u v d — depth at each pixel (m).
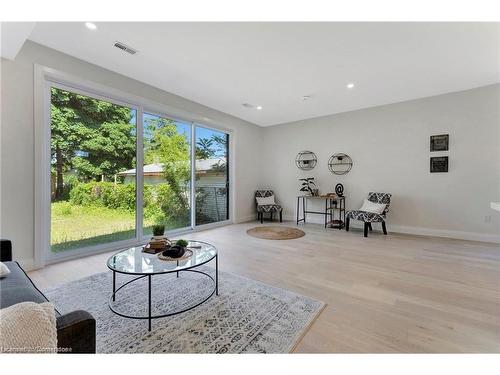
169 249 1.94
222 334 1.55
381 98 4.33
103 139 3.31
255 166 6.30
